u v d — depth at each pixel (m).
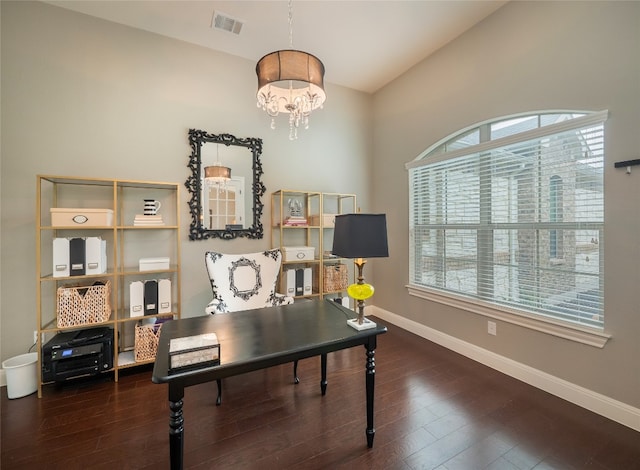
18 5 2.37
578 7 2.03
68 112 2.52
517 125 2.48
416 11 2.55
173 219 2.90
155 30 2.79
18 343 2.39
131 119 2.74
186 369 1.23
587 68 1.99
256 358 1.35
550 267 2.24
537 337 2.29
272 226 3.40
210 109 3.07
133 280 2.78
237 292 2.62
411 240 3.53
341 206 3.85
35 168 2.42
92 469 1.52
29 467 1.53
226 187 3.13
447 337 3.04
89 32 2.59
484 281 2.72
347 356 2.88
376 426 1.84
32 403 2.10
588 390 2.00
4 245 2.35
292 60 1.78
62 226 2.21
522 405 2.05
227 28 2.77
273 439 1.73
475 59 2.73
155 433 1.79
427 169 3.33
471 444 1.69
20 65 2.38
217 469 1.51
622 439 1.72
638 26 1.77
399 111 3.64
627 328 1.83
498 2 2.46
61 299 2.23
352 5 2.48
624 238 1.83
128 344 2.76
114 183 2.37
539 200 2.30
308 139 3.64
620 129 1.84
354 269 3.97
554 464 1.55
